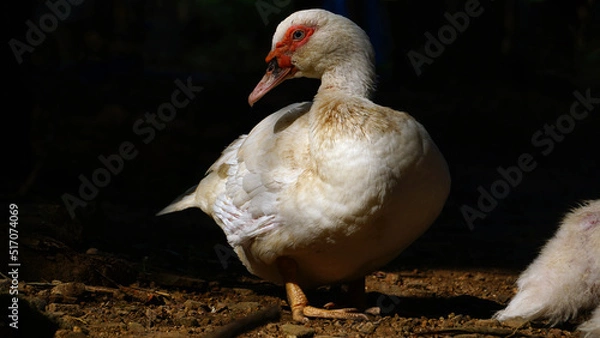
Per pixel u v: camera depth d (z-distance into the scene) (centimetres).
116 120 2391
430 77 2892
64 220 1053
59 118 2391
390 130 792
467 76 2909
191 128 2381
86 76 2981
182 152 2123
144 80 2978
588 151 2348
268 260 857
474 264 1236
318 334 795
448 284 1103
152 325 822
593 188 1938
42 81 2817
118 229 1352
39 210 1050
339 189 787
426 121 2550
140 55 3253
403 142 792
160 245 1246
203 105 2622
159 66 3875
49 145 2058
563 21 3431
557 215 1658
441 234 1467
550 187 1942
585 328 778
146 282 994
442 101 2728
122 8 3325
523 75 2942
